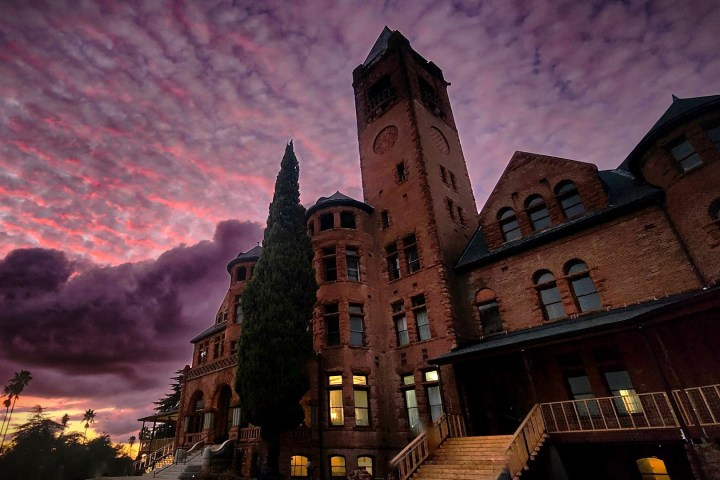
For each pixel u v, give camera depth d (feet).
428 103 101.09
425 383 64.95
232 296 101.09
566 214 62.49
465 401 57.98
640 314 39.19
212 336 107.76
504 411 56.65
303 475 62.44
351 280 78.07
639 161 56.39
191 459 74.23
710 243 46.06
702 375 41.63
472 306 68.08
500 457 43.55
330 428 64.80
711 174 47.21
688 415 37.73
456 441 52.03
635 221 53.93
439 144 95.50
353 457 61.93
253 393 57.77
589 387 50.55
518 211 67.62
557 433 45.50
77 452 225.15
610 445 45.27
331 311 76.28
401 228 81.25
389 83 109.19
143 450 135.85
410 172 84.79
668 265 49.37
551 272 59.82
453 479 43.52
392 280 79.10
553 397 52.16
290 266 67.97
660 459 44.62
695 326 43.55
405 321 73.72
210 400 89.61
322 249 81.92
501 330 63.21
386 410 68.74
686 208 49.14
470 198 93.30
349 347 70.59
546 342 45.88
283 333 61.00
